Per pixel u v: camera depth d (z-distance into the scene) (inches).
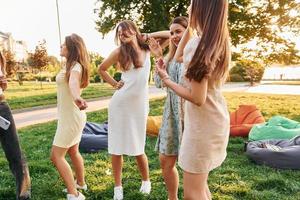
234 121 308.7
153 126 283.7
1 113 133.3
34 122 475.2
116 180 154.9
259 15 682.8
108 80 151.6
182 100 124.0
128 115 148.1
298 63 701.3
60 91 142.1
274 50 699.4
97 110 542.9
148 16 666.2
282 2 673.6
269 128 245.8
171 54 130.6
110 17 704.4
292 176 180.2
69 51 140.2
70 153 158.6
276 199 151.3
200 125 90.5
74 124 142.6
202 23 86.7
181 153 94.3
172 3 651.5
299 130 242.4
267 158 196.2
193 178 92.7
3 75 135.8
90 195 160.7
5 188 169.6
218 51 85.2
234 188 163.5
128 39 145.3
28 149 261.6
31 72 2069.4
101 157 225.1
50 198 159.6
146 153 232.8
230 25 681.0
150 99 727.7
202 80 85.0
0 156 239.9
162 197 154.8
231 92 945.5
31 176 189.3
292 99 675.4
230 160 211.2
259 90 1067.3
